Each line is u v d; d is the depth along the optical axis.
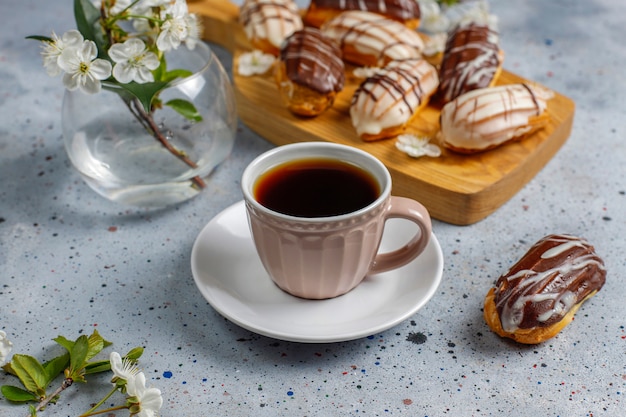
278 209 0.68
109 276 0.75
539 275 0.68
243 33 0.99
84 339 0.66
